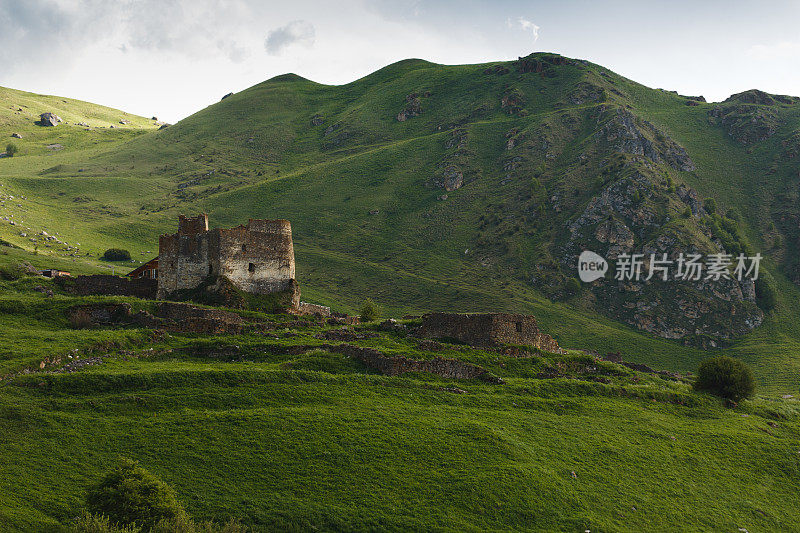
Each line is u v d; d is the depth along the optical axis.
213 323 60.84
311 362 54.81
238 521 33.53
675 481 47.22
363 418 46.06
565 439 49.00
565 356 68.06
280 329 64.25
